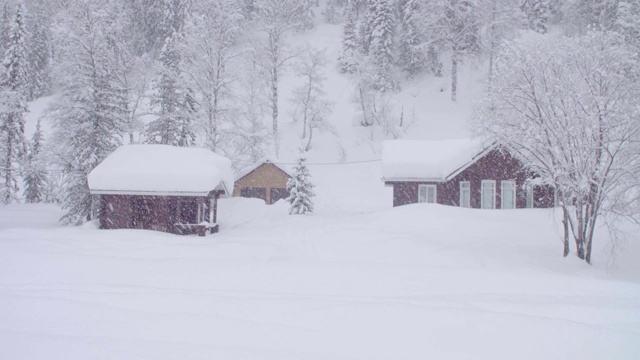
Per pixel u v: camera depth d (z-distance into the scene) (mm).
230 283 10180
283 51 53031
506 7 55062
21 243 16297
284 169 41594
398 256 16625
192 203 25125
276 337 6480
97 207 27453
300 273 11367
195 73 38250
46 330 6660
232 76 38938
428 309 7941
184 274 11070
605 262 16688
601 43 17125
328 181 46031
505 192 28609
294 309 7844
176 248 16516
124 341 6227
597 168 16141
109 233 20172
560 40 17578
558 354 6129
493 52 55250
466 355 6023
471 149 27938
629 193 16609
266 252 16688
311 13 78125
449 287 10234
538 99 16984
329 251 17500
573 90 16453
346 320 7305
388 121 52281
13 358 5625
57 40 30609
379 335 6664
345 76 63094
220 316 7375
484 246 18266
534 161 17906
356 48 64125
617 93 16391
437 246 17719
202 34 37531
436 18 56375
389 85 56219
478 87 56375
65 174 30688
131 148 26406
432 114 54031
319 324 7094
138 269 11633
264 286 9930
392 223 23188
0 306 7809
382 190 43750
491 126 17938
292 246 18234
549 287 10523
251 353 5859
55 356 5695
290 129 54188
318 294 9172
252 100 42812
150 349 5941
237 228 25734
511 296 9383
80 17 30562
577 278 11781
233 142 38312
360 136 52656
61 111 29031
